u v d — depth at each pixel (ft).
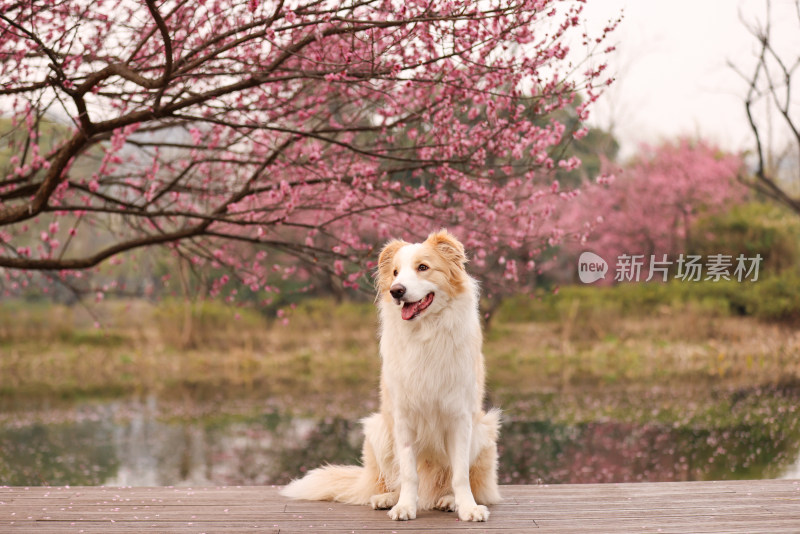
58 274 24.07
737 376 41.86
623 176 65.21
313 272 24.13
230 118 20.18
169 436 29.58
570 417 31.55
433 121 17.52
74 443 28.37
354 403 36.88
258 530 10.67
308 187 19.54
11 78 16.74
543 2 14.62
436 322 11.08
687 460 24.13
